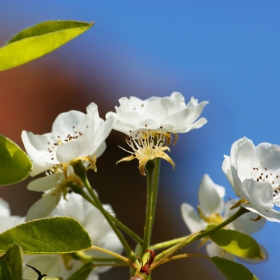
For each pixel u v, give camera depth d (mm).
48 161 390
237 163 385
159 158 392
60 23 358
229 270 375
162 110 391
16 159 354
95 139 383
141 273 364
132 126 388
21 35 359
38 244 365
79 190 392
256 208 378
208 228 390
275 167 402
